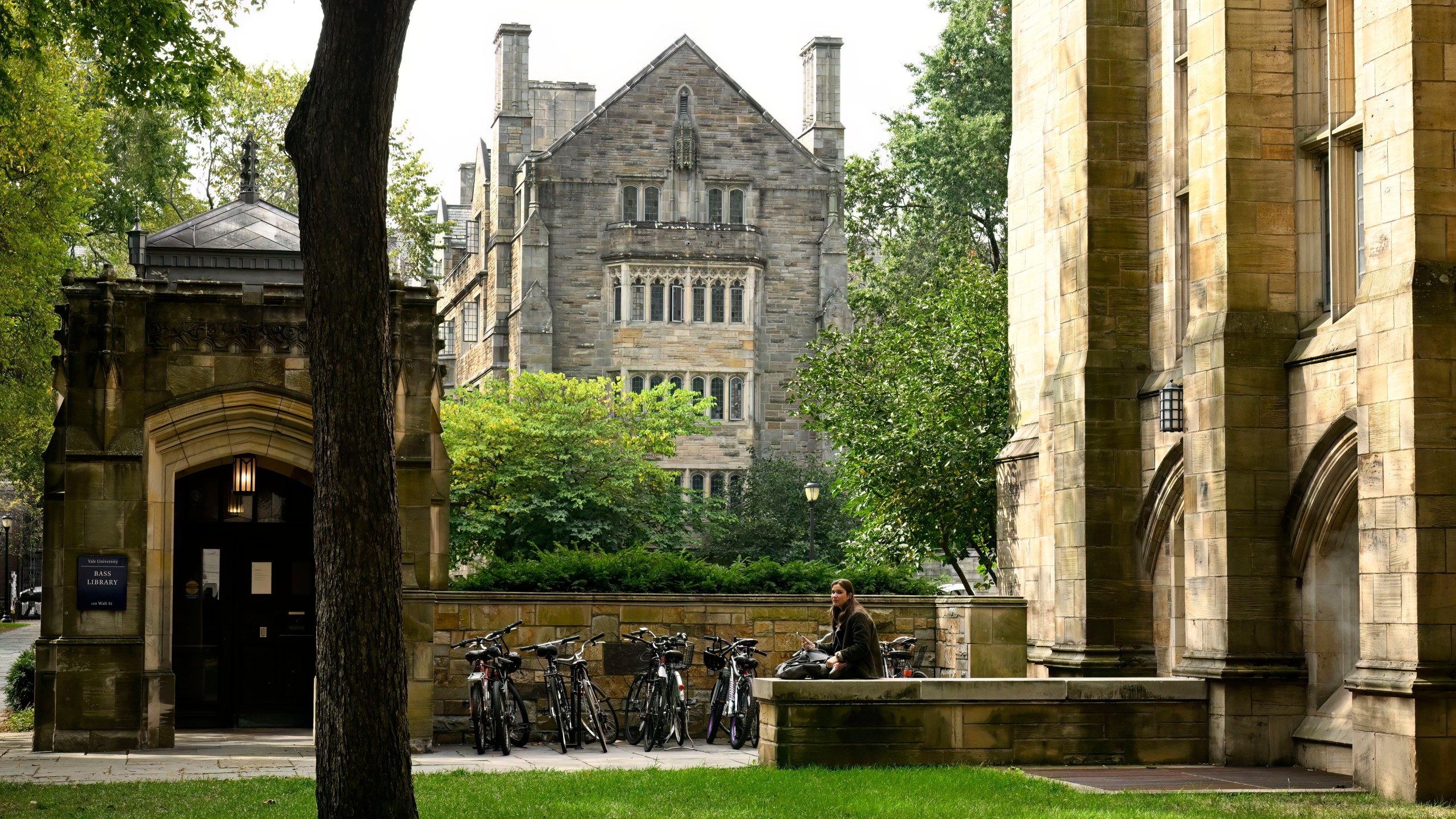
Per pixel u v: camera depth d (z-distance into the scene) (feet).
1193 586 49.14
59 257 106.11
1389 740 39.81
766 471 175.94
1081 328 60.75
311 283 30.91
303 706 62.18
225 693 61.67
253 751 52.95
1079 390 59.88
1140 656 58.44
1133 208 60.80
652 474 151.12
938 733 44.75
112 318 53.67
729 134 196.13
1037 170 71.72
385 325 31.27
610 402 155.22
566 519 141.28
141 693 53.21
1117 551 59.16
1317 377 46.42
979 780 40.22
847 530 161.27
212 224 70.23
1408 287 39.81
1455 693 38.75
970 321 90.02
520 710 55.98
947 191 152.66
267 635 62.13
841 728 44.01
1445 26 40.55
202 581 61.82
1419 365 39.55
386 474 31.01
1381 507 40.78
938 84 156.25
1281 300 48.57
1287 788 41.11
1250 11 49.01
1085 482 59.31
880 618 65.26
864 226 170.71
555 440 145.48
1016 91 74.90
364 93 30.68
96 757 50.93
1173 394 54.03
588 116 192.34
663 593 62.13
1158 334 59.72
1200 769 45.57
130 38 57.88
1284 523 47.60
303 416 55.77
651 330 190.70
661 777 41.86
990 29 153.69
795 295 196.44
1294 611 47.42
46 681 54.03
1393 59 41.14
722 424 191.01
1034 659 64.95
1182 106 58.59
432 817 34.58
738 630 61.67
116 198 138.62
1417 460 39.34
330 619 30.66
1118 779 42.80
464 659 58.90
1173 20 58.90
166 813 35.55
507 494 142.41
